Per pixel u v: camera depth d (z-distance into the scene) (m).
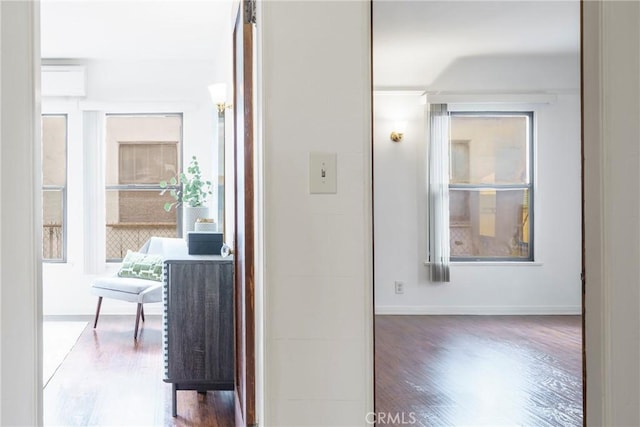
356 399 1.87
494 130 6.38
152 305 6.29
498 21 4.90
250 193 2.20
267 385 1.85
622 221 1.53
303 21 1.87
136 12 4.55
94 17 4.68
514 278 6.29
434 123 6.21
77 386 3.68
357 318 1.87
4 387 1.47
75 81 5.99
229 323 3.23
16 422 1.53
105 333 5.27
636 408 1.53
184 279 3.22
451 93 6.21
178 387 3.20
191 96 6.26
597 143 1.55
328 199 1.87
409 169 6.26
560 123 6.32
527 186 6.36
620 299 1.53
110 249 6.33
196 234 3.60
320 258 1.86
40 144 1.66
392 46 5.68
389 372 4.07
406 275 6.27
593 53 1.57
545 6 4.50
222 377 3.21
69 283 6.19
